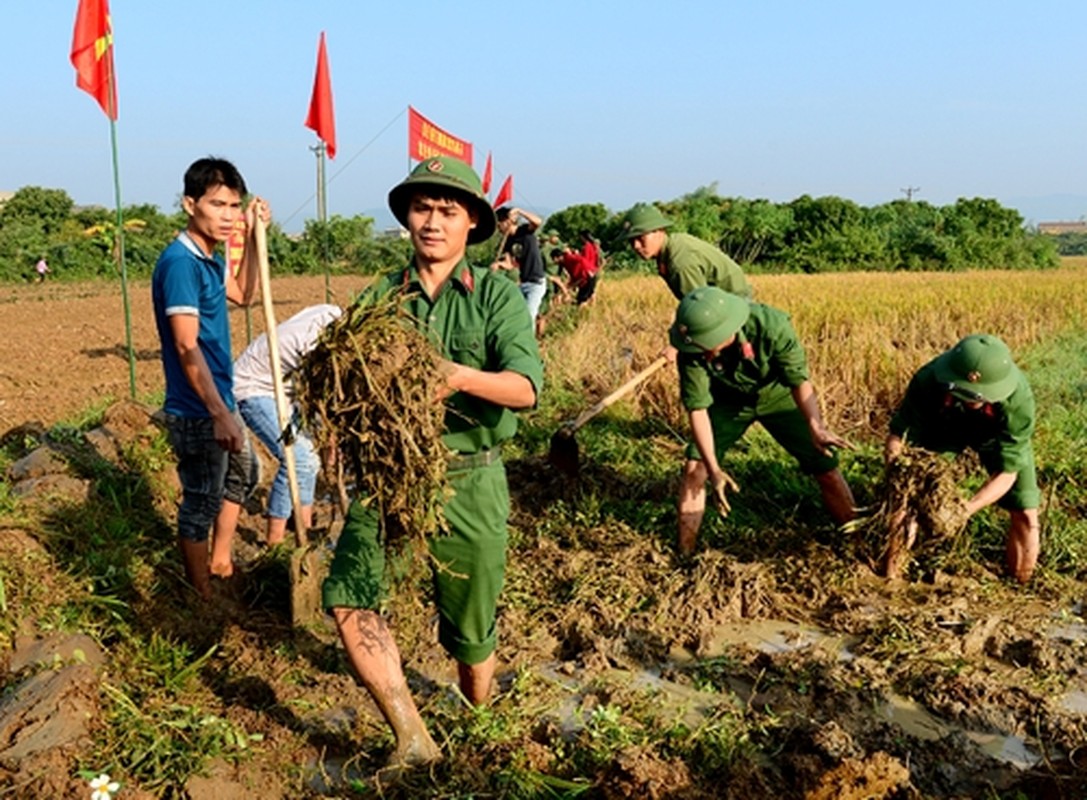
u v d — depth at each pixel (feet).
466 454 10.26
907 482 15.85
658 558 16.98
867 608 15.75
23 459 19.10
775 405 16.94
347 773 10.91
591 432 25.18
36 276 120.88
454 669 13.39
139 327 59.57
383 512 9.52
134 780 10.03
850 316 45.06
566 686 13.16
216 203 13.01
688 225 122.11
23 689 10.90
